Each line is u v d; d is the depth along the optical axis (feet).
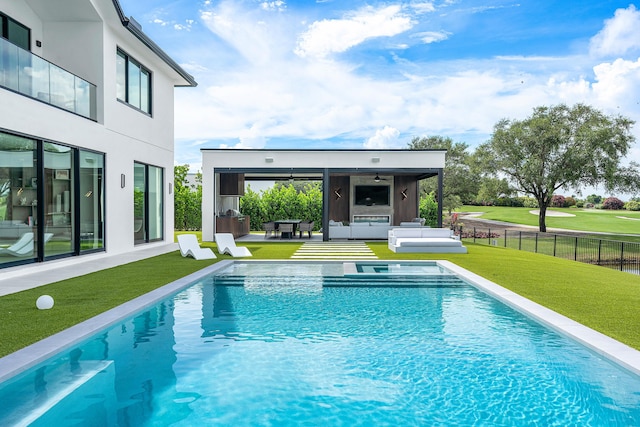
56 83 30.09
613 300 19.93
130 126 40.29
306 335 15.61
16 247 26.45
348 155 53.93
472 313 18.67
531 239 91.04
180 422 9.61
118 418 9.71
